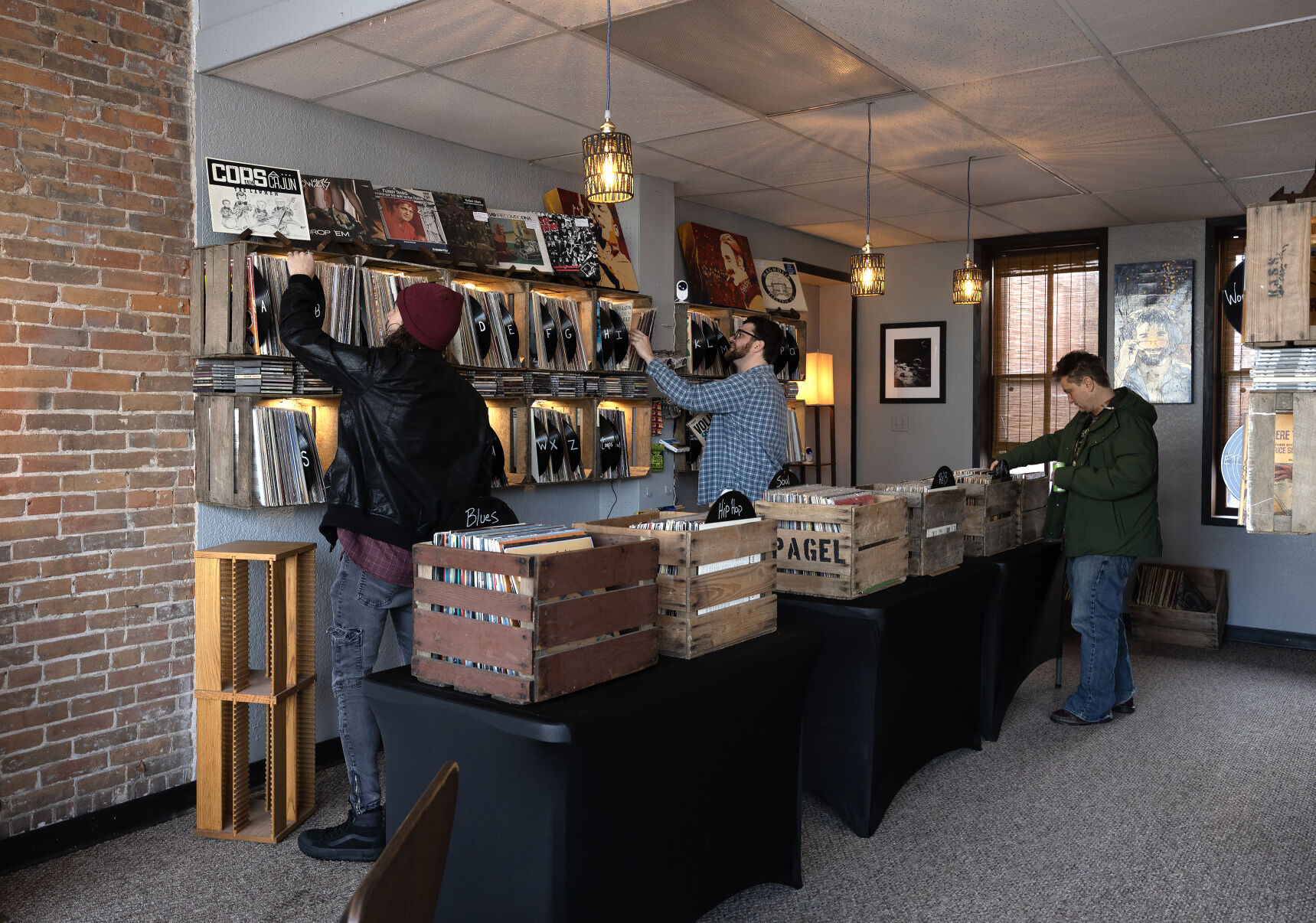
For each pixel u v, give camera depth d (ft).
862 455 24.43
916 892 9.02
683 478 18.53
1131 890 9.10
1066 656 18.42
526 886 6.38
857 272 15.55
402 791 7.14
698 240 18.19
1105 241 21.22
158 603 10.80
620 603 6.89
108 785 10.39
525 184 15.43
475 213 13.73
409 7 9.24
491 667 6.49
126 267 10.43
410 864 2.94
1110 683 13.96
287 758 10.42
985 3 9.41
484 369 13.05
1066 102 12.57
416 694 6.70
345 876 9.34
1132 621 20.01
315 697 12.23
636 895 6.96
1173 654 18.71
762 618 8.32
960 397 23.02
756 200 18.56
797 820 8.99
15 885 9.16
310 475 11.14
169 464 10.85
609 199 9.39
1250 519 4.49
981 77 11.60
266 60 10.64
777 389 13.56
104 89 10.21
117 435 10.39
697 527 7.75
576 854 6.33
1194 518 20.43
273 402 11.31
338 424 9.34
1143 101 12.52
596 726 6.13
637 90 11.84
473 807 6.66
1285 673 17.28
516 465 13.84
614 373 15.19
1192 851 9.95
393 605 9.47
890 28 10.02
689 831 7.50
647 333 15.94
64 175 9.91
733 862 8.11
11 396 9.55
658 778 7.09
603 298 15.65
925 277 23.45
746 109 12.80
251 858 9.76
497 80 11.39
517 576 6.25
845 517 9.77
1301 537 19.36
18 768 9.66
